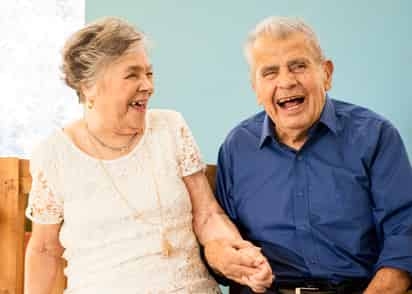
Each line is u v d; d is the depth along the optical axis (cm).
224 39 298
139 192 188
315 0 286
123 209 186
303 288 186
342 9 282
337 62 282
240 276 179
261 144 200
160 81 307
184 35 304
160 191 189
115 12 314
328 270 188
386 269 178
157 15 308
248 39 197
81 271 187
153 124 196
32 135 352
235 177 203
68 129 195
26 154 351
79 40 183
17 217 202
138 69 183
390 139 189
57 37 350
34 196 191
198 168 197
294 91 189
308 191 192
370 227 189
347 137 193
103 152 191
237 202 202
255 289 176
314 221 191
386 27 276
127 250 185
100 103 185
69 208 188
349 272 186
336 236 189
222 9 299
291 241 192
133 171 190
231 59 297
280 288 192
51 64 350
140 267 183
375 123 192
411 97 271
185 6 304
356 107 200
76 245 188
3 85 352
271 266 195
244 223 200
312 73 190
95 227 186
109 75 182
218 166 209
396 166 187
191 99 303
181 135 197
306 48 191
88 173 189
